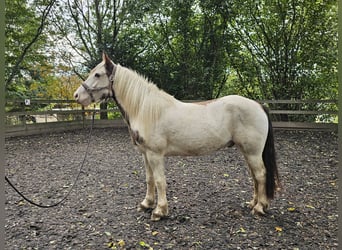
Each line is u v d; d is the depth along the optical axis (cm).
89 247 249
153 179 327
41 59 1143
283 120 1046
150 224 294
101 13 1142
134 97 300
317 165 524
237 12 1055
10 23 1033
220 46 1121
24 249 246
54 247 249
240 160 575
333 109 1002
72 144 773
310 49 980
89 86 306
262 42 1053
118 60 1126
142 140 296
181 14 1112
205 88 1145
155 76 1176
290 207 334
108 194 387
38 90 1198
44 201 364
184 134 293
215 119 298
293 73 1018
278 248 244
